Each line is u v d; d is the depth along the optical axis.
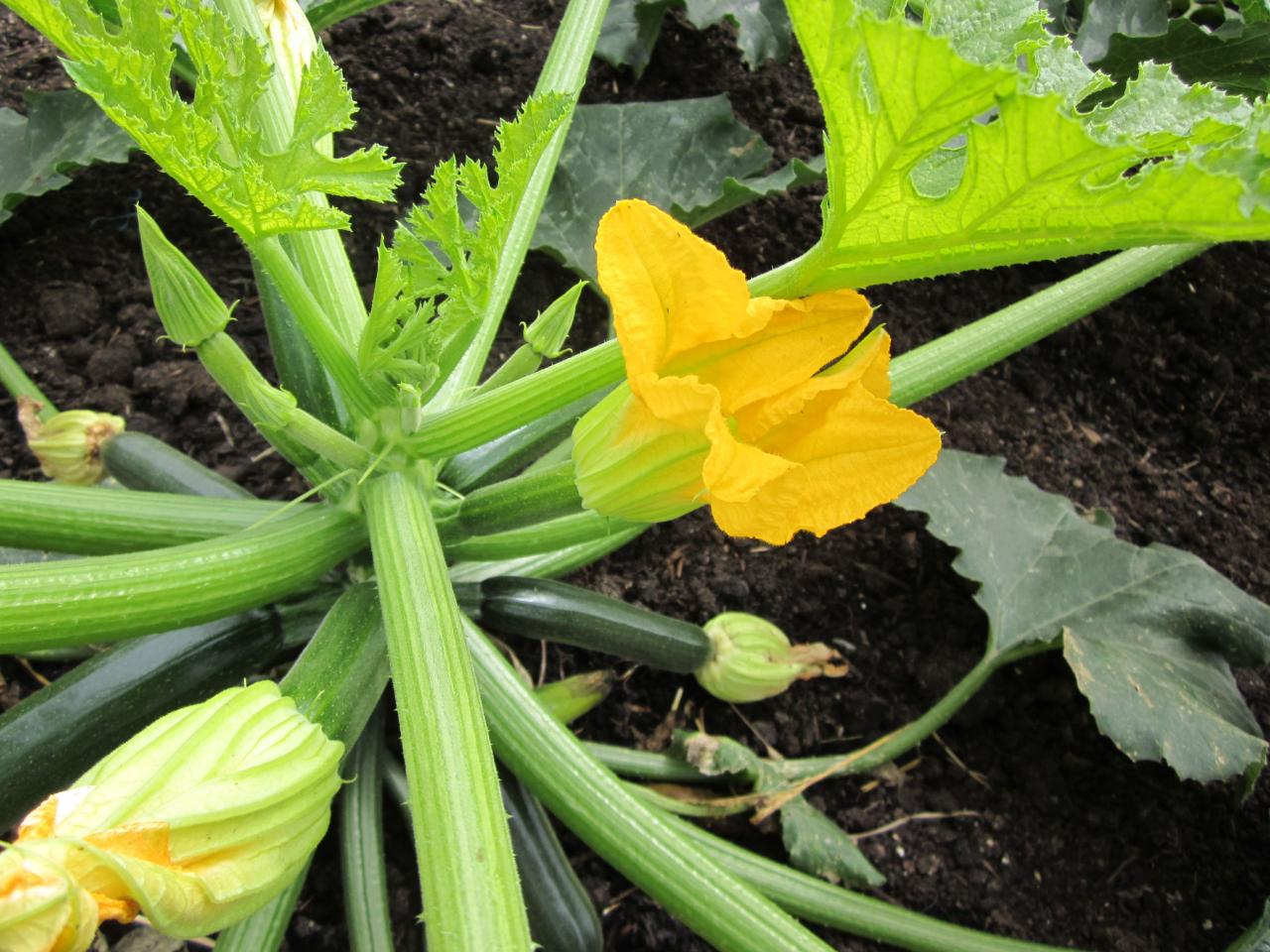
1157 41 0.53
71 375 0.54
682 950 0.44
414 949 0.42
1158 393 0.64
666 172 0.57
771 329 0.25
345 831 0.38
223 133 0.29
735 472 0.24
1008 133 0.23
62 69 0.63
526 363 0.33
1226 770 0.45
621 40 0.63
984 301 0.65
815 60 0.23
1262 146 0.24
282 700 0.26
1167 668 0.48
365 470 0.33
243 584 0.31
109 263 0.57
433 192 0.28
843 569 0.56
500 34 0.67
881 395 0.27
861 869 0.45
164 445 0.43
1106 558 0.51
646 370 0.23
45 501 0.32
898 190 0.25
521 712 0.37
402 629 0.28
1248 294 0.67
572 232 0.56
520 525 0.33
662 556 0.54
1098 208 0.24
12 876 0.20
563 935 0.39
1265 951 0.41
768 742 0.50
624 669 0.51
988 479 0.53
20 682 0.46
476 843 0.25
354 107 0.28
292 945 0.42
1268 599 0.57
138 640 0.35
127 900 0.22
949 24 0.28
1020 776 0.51
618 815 0.36
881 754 0.48
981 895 0.48
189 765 0.23
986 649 0.51
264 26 0.38
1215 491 0.61
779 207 0.65
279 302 0.39
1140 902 0.48
